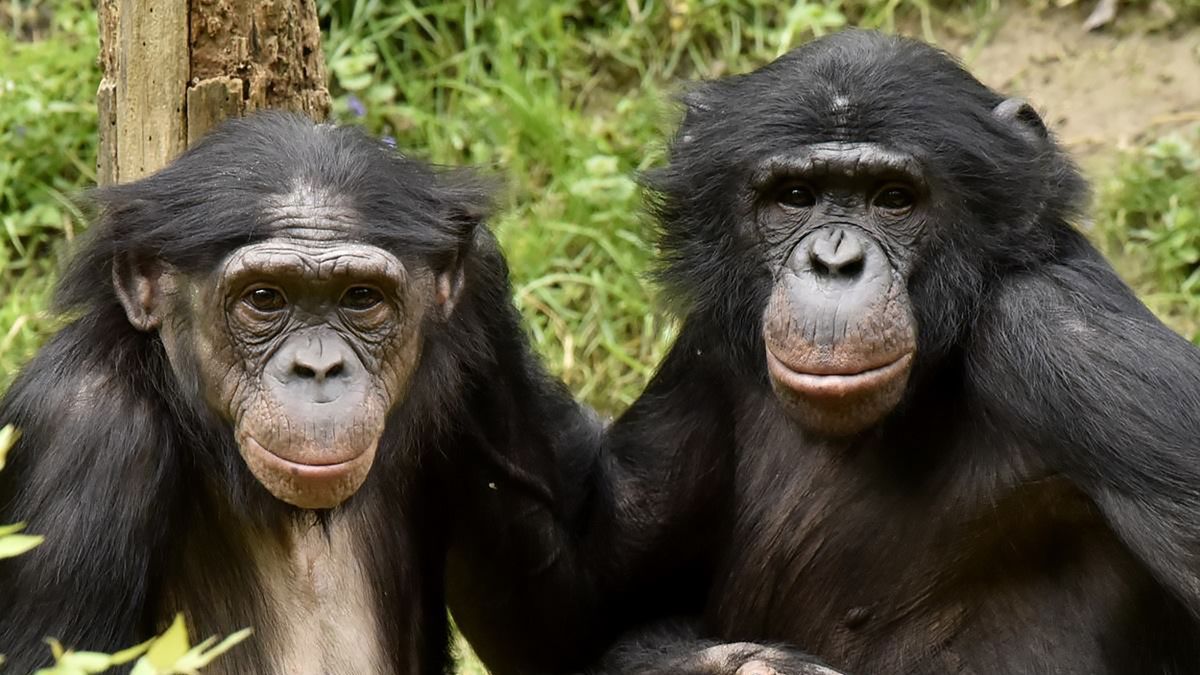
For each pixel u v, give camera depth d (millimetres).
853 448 12516
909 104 11914
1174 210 18859
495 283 12406
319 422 10391
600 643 13750
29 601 10664
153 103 13898
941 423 12328
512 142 19703
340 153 11133
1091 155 19844
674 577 13664
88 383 10992
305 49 14344
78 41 20328
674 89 13875
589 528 13469
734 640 13039
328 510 11383
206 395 10938
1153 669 12312
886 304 11406
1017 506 12141
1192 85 20172
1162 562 11266
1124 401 11398
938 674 12391
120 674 10734
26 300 18234
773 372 11445
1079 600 12266
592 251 19219
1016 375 11734
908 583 12453
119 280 11047
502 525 12992
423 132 19891
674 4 20750
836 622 12633
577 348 18594
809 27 20391
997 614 12375
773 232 12125
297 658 11516
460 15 20766
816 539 12625
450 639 13469
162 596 11406
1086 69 20516
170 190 11031
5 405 11297
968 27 21047
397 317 10930
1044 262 12180
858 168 11750
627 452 13539
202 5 13789
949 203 11914
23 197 19078
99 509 10711
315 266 10570
